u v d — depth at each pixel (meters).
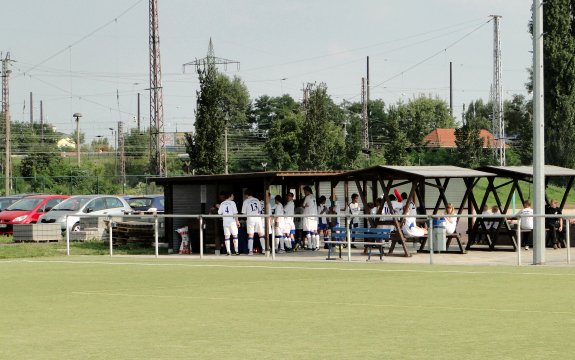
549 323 16.48
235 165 125.19
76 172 106.25
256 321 17.31
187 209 41.06
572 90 99.12
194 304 20.28
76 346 14.73
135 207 54.94
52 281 26.42
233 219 37.19
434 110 176.62
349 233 32.34
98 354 13.91
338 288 23.14
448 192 57.47
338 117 177.00
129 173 135.50
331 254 36.62
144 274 28.34
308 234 39.34
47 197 53.94
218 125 67.06
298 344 14.52
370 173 35.78
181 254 39.00
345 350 13.87
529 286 22.86
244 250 38.75
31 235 45.97
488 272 26.92
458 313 17.97
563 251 35.84
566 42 99.69
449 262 31.22
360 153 109.38
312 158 87.56
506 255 34.41
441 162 118.00
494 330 15.70
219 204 39.50
